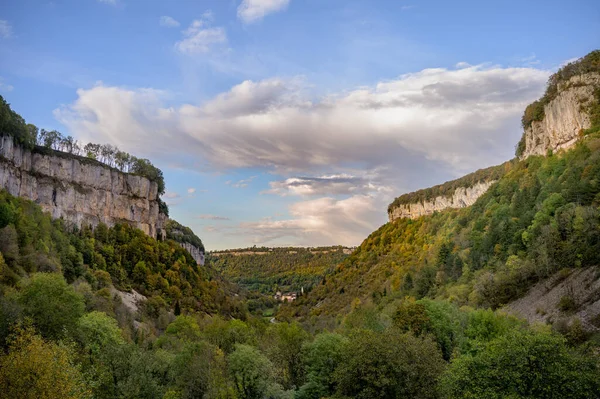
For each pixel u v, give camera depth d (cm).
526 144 15738
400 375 3944
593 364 3019
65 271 9838
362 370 4019
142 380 4147
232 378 5053
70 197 13538
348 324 8081
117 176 16225
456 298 9294
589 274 6794
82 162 14438
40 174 12606
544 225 8969
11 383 2909
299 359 6397
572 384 2803
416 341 4472
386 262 18325
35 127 12900
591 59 13075
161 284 14038
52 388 2942
